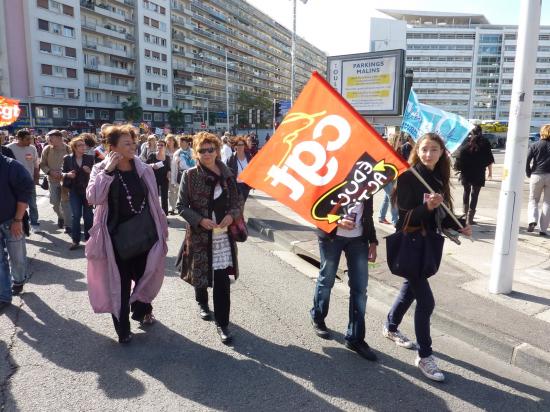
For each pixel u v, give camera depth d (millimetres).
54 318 4160
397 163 3100
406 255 3184
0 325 3986
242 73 112500
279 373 3277
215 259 3711
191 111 86625
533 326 3865
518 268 5543
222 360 3449
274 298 4828
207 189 3680
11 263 4715
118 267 3641
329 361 3473
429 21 104000
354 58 13062
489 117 99375
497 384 3221
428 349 3277
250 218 8969
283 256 6664
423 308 3248
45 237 7473
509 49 96938
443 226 3305
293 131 3324
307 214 3330
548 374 3314
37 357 3434
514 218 4453
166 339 3783
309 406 2877
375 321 4293
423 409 2887
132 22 69062
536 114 98375
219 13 97812
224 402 2898
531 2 4098
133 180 3670
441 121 7680
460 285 4867
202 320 4188
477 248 6516
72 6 57344
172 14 79375
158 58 74750
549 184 7281
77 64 58844
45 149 8031
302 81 158875
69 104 58219
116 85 66812
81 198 6609
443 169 3295
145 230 3693
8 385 3035
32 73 53312
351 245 3529
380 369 3373
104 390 3008
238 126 95312
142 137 12992
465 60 98438
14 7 51875
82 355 3482
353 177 3219
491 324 3889
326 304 3799
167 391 3010
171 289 5008
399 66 12219
